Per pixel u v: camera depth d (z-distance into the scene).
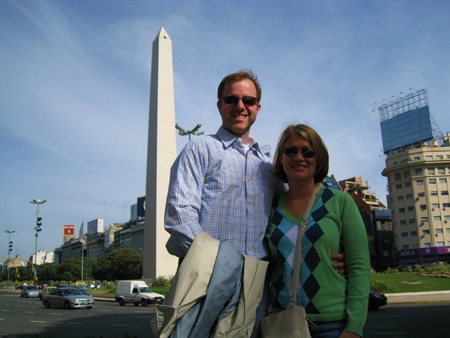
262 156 2.80
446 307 18.25
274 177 2.67
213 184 2.40
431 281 32.50
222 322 2.02
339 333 2.15
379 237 83.44
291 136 2.55
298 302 2.25
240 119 2.70
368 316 16.28
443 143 83.06
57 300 25.42
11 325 15.16
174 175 2.38
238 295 2.07
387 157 84.25
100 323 15.57
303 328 2.10
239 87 2.71
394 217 80.75
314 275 2.25
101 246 163.25
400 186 79.94
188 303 1.90
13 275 157.00
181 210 2.17
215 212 2.37
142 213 127.81
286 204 2.58
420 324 12.34
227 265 2.01
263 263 2.24
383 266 81.50
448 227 74.31
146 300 27.09
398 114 85.06
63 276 119.06
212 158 2.43
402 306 20.95
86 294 25.84
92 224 183.00
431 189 76.19
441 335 10.05
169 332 1.90
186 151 2.43
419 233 75.69
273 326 2.20
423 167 77.38
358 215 2.35
